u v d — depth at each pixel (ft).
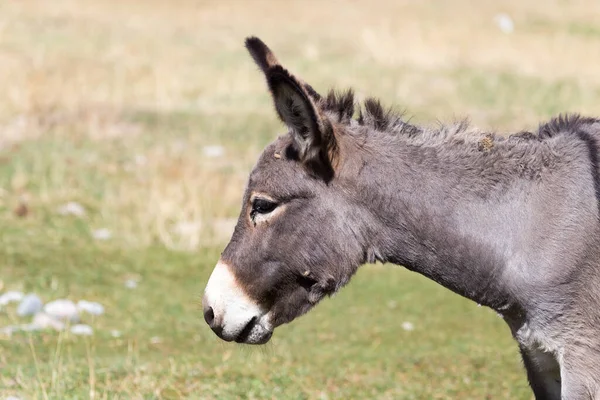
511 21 284.82
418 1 312.50
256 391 85.20
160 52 236.22
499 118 191.42
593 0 317.42
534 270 60.13
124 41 244.42
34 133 174.40
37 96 192.54
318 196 61.87
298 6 302.04
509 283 60.95
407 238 62.08
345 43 254.06
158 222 138.72
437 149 62.39
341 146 61.93
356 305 117.70
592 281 59.67
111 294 115.44
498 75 226.79
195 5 294.87
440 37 258.78
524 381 92.02
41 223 137.49
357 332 107.76
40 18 260.83
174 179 155.94
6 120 180.34
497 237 61.00
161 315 109.40
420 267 62.75
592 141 61.77
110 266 124.77
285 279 62.85
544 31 274.16
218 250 133.90
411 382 91.45
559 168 61.41
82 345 97.55
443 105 200.75
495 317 115.24
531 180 61.52
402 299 120.57
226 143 175.52
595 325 59.77
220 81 213.05
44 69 210.59
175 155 167.43
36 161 159.94
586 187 60.34
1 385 84.07
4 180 150.82
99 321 106.22
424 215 61.57
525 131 64.49
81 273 120.98
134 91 202.90
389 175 61.72
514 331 62.80
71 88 199.93
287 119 60.44
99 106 191.62
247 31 265.54
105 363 91.76
